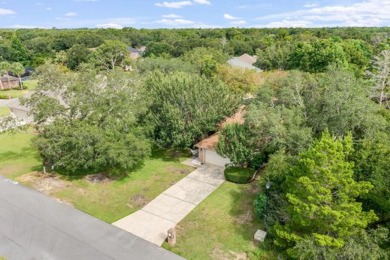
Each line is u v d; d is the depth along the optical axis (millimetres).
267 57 56406
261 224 15648
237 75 31766
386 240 11945
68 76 21094
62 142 19172
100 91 21062
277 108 19000
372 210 12172
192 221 16141
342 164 11914
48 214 16359
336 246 11469
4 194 18422
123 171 22219
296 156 15945
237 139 20688
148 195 19000
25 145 27781
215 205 17672
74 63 74938
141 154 21016
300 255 11617
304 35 80750
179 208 17469
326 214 11500
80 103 20422
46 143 19594
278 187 15773
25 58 80562
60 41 95562
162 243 14305
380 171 12797
